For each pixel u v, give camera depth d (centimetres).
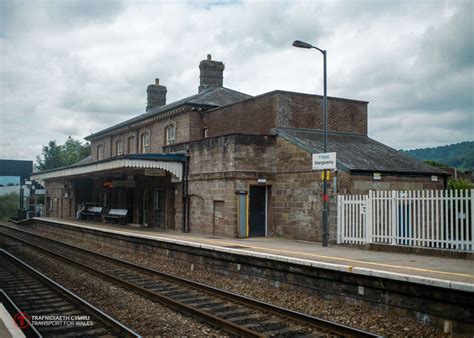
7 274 1391
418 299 812
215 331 790
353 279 924
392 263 1031
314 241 1636
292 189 1766
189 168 2125
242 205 1809
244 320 855
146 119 2925
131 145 3281
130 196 2867
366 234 1400
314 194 1650
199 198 2038
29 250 2020
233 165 1800
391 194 1344
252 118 2092
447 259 1116
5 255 1789
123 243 1967
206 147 1995
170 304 966
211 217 1933
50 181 4288
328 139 1950
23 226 3712
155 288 1160
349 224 1471
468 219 1159
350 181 1551
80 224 2666
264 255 1138
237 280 1238
